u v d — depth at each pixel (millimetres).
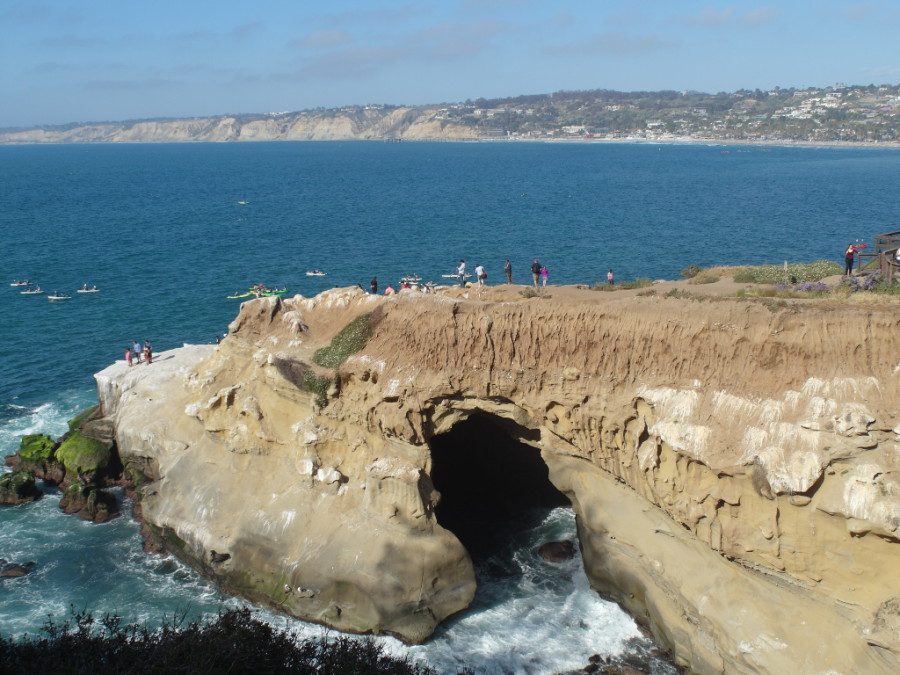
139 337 72500
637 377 30984
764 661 26250
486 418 39312
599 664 30016
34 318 78688
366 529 33500
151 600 34531
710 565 28812
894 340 26750
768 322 28688
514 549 37812
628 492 32312
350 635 31938
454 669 29938
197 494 37750
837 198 153375
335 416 36250
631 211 139875
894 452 24859
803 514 25703
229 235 128875
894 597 24219
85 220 151250
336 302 41656
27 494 43250
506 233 117625
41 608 33969
